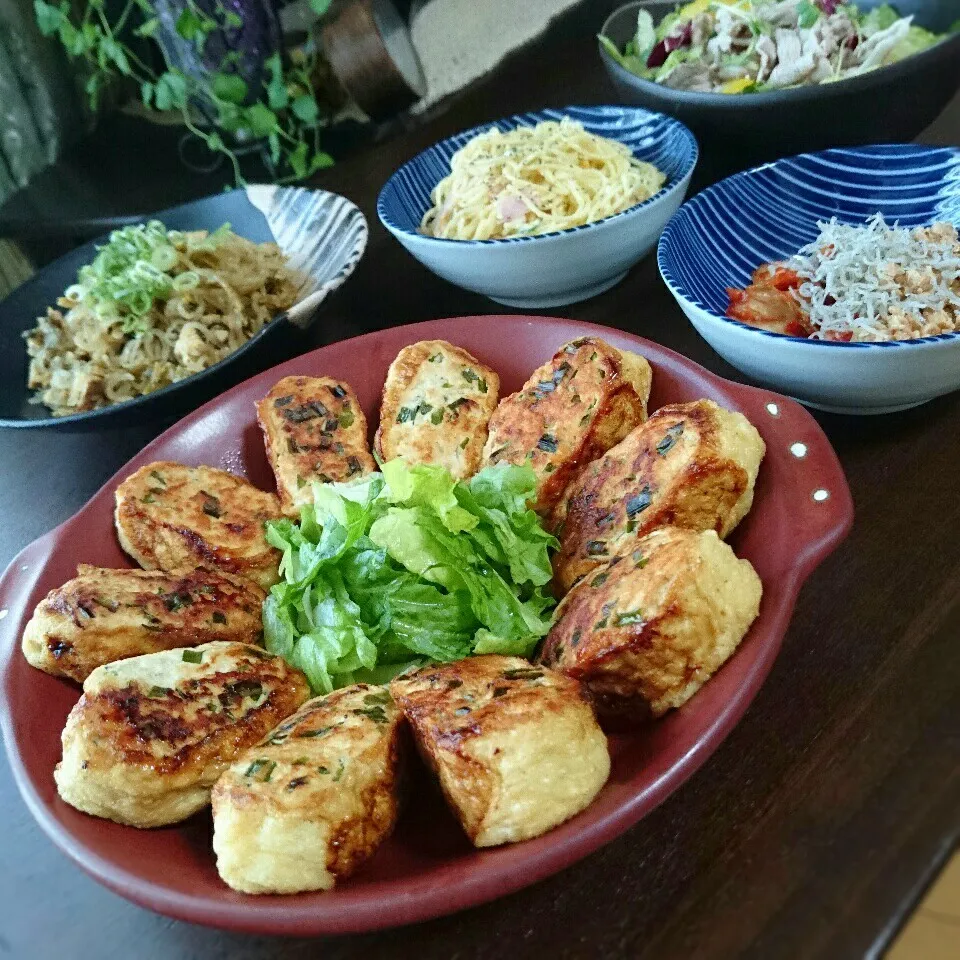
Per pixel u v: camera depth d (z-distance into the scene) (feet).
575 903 0.83
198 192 2.28
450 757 0.84
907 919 0.74
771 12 1.87
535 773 0.83
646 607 0.88
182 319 1.61
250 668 1.01
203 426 1.32
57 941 0.88
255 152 2.38
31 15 2.45
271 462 1.28
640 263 1.64
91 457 1.53
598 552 1.04
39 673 1.03
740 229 1.46
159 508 1.19
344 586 1.07
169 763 0.91
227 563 1.17
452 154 1.81
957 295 1.25
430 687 0.91
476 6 2.44
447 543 1.03
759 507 1.02
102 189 2.39
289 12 2.29
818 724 0.90
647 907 0.81
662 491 1.02
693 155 1.56
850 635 0.97
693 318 1.22
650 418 1.10
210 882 0.84
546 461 1.15
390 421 1.28
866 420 1.22
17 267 2.49
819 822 0.81
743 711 0.84
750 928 0.76
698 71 1.85
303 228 1.80
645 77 1.98
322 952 0.84
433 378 1.29
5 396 1.61
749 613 0.91
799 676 0.95
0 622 1.08
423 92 2.28
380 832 0.88
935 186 1.40
